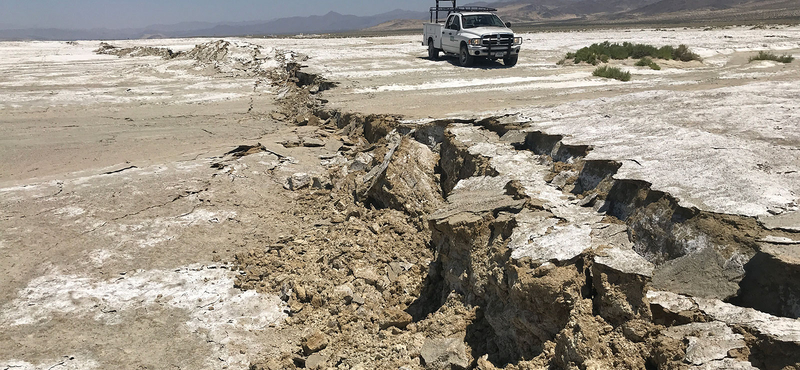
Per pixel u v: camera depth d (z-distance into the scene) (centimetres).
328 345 544
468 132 970
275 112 1661
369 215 847
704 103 1025
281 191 977
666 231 475
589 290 434
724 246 425
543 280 432
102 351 528
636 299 399
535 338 449
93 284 641
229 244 766
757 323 356
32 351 522
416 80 1867
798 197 481
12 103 1747
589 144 735
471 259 543
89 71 2531
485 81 1834
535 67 2191
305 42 3897
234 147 1191
